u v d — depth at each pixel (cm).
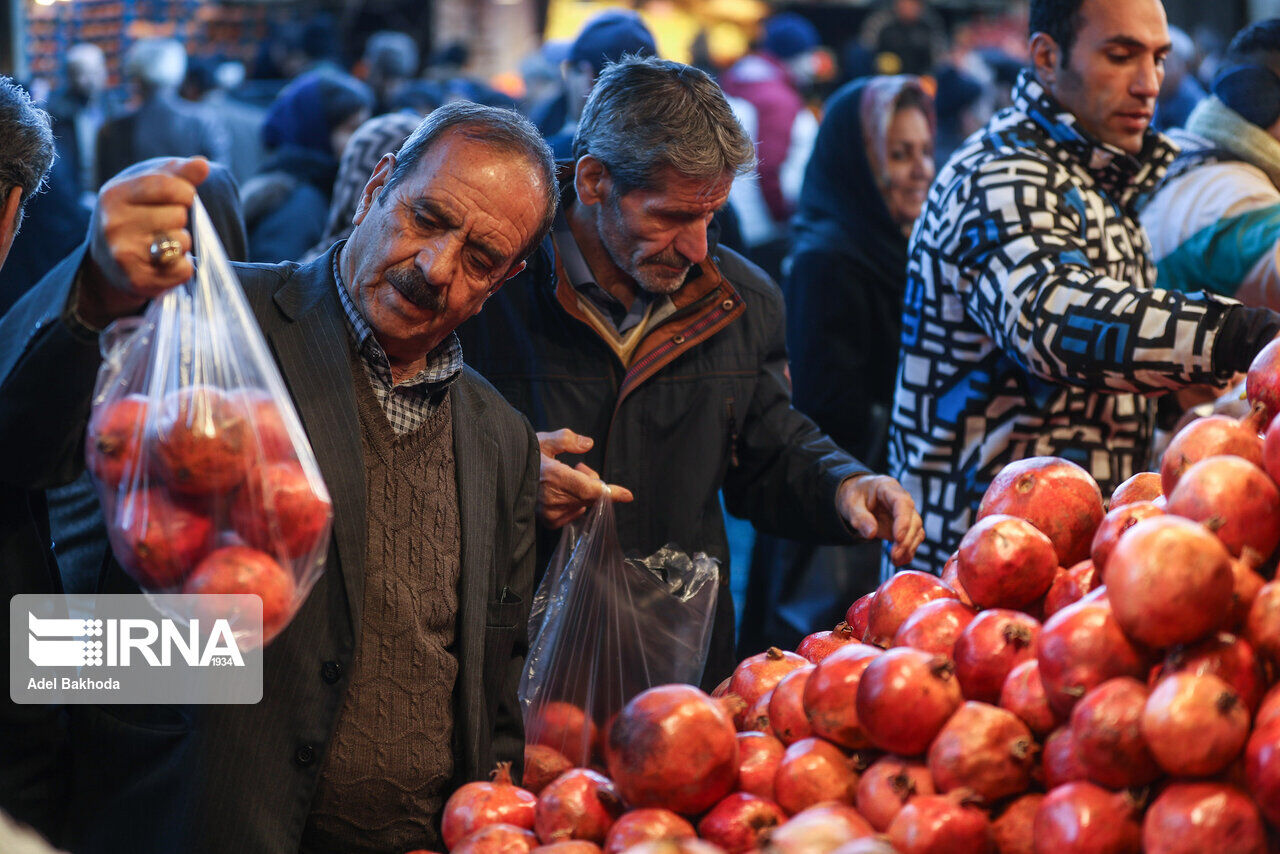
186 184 119
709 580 205
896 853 104
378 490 155
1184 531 108
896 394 255
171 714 147
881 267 310
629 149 187
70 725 151
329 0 1013
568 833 124
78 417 130
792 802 123
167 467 118
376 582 153
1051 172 224
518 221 150
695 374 218
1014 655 121
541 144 156
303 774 146
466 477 163
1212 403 270
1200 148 269
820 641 157
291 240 392
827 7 1197
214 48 934
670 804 121
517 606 171
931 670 119
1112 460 234
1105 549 126
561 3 1086
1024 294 210
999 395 233
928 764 118
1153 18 224
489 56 1087
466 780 159
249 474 120
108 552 150
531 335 213
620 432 213
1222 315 189
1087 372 202
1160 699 103
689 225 193
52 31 826
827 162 320
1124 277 232
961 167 231
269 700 146
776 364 234
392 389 157
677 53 1089
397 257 148
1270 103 260
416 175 148
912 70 706
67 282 125
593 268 212
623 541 213
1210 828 100
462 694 159
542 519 193
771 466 230
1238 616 111
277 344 154
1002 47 1102
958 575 134
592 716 187
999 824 114
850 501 213
